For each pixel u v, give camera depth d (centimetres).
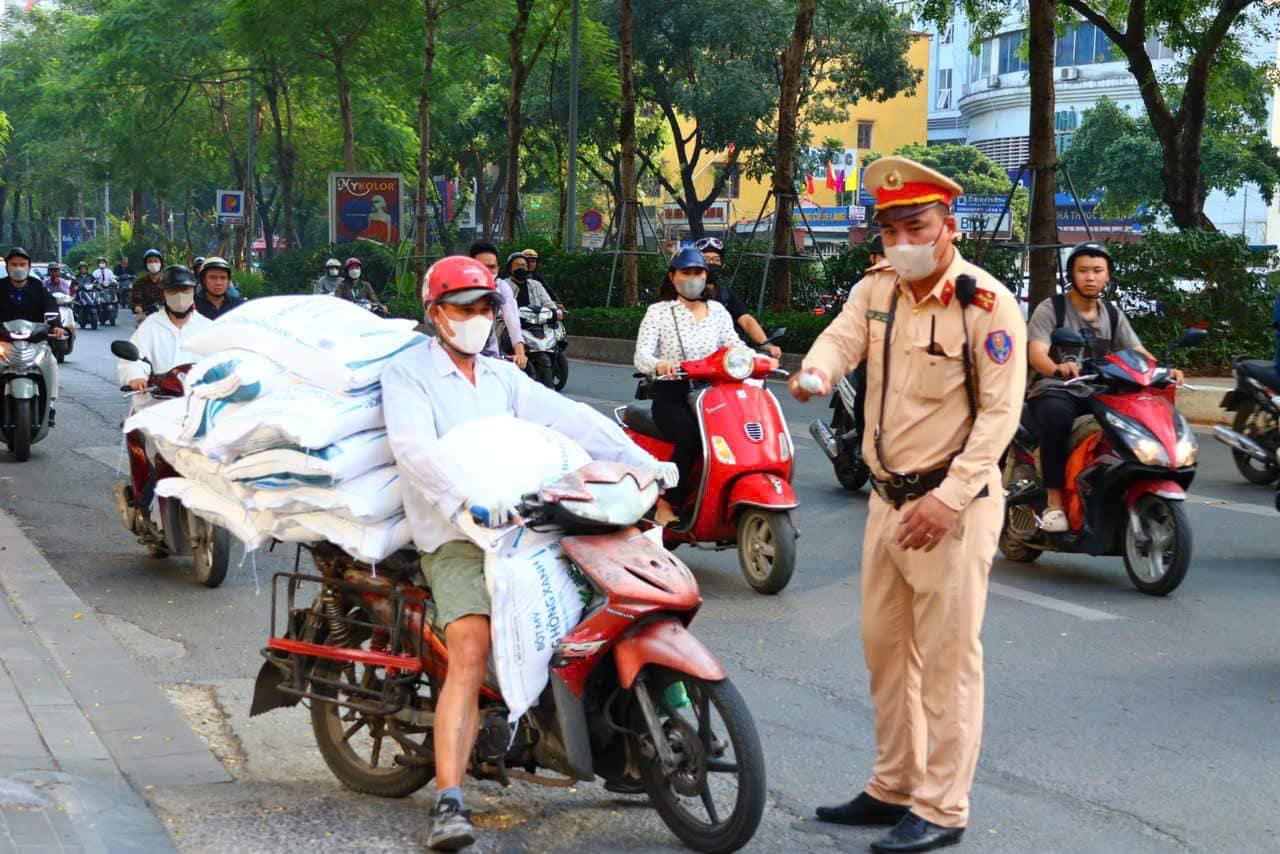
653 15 4147
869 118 6750
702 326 840
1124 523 810
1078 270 809
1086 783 509
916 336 431
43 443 1420
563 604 422
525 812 472
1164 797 496
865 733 566
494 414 459
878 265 454
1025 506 862
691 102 4259
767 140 4428
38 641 664
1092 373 807
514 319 1232
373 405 456
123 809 450
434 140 5344
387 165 5234
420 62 3866
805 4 2397
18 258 1320
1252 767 527
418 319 3269
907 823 443
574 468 436
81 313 3641
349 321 477
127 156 5200
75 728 528
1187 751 544
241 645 699
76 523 1007
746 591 820
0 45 6925
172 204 7856
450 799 424
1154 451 778
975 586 431
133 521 881
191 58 4625
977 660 438
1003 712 592
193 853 430
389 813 468
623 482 430
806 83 4428
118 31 4603
